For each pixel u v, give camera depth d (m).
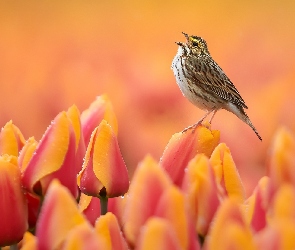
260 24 7.13
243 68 6.78
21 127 6.58
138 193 4.61
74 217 4.61
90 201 4.83
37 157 4.74
